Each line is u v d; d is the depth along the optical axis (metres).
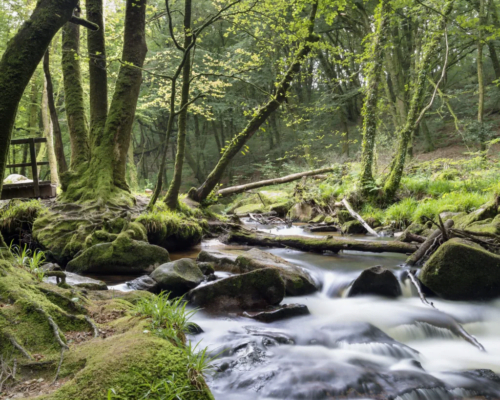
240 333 4.74
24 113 23.09
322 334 4.83
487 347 4.83
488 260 5.93
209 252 7.39
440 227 6.91
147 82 22.77
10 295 3.37
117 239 7.02
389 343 4.64
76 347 2.90
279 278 5.63
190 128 32.97
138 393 2.33
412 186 12.77
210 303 5.47
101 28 9.86
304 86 28.75
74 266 6.96
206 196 12.13
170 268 5.96
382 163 16.44
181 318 3.55
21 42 4.70
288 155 26.22
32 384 2.52
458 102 24.53
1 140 4.56
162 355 2.65
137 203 9.79
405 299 6.19
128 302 4.26
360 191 12.55
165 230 8.73
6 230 8.66
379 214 11.55
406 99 20.03
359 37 19.89
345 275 6.86
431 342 4.98
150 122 26.11
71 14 5.03
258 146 31.36
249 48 19.81
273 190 20.25
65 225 8.14
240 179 29.61
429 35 11.64
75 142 9.98
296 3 9.87
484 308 5.74
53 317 3.28
